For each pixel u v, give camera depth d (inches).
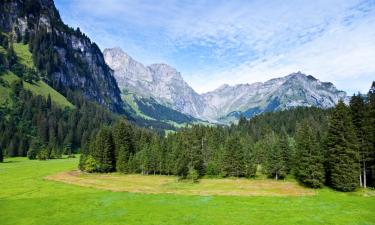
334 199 3038.9
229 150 5152.6
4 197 3171.8
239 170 5059.1
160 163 5433.1
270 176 5022.1
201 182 4539.9
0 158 7342.5
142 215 2406.5
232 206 2719.0
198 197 3174.2
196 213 2460.6
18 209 2628.0
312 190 3713.1
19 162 7298.2
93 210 2581.2
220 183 4407.0
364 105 4005.9
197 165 5206.7
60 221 2267.5
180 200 3004.4
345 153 3558.1
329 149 3814.0
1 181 4303.6
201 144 6274.6
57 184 4079.7
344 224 2132.1
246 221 2223.2
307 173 3897.6
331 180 3806.6
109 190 3671.3
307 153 3959.2
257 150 6186.0
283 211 2516.0
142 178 4992.6
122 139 6166.3
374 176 3592.5
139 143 6614.2
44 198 3075.8
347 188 3486.7
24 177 4707.2
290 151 4918.8
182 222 2212.1
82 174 5334.6
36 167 6112.2
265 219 2271.2
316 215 2372.0
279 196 3262.8
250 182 4510.3
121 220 2278.5
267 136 7431.1
